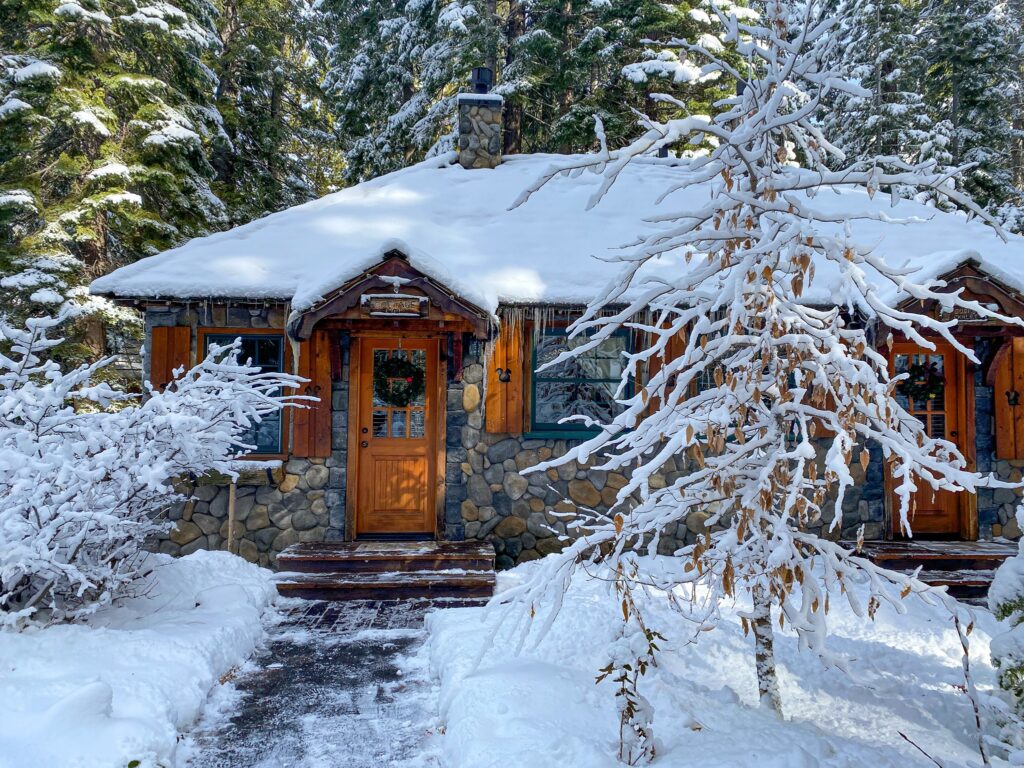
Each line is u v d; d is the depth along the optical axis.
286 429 7.18
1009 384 7.45
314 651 5.02
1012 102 19.39
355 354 7.25
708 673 4.39
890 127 17.14
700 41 13.09
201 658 4.29
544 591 3.46
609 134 15.46
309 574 6.39
